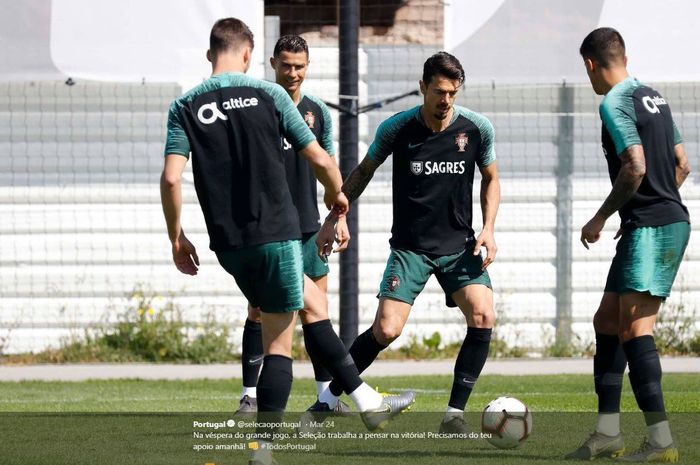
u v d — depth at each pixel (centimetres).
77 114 4175
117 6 3788
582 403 2728
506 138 4278
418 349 4138
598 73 1884
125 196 4194
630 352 1828
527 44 3894
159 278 4184
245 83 1667
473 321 2109
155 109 4200
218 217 1652
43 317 4153
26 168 4166
